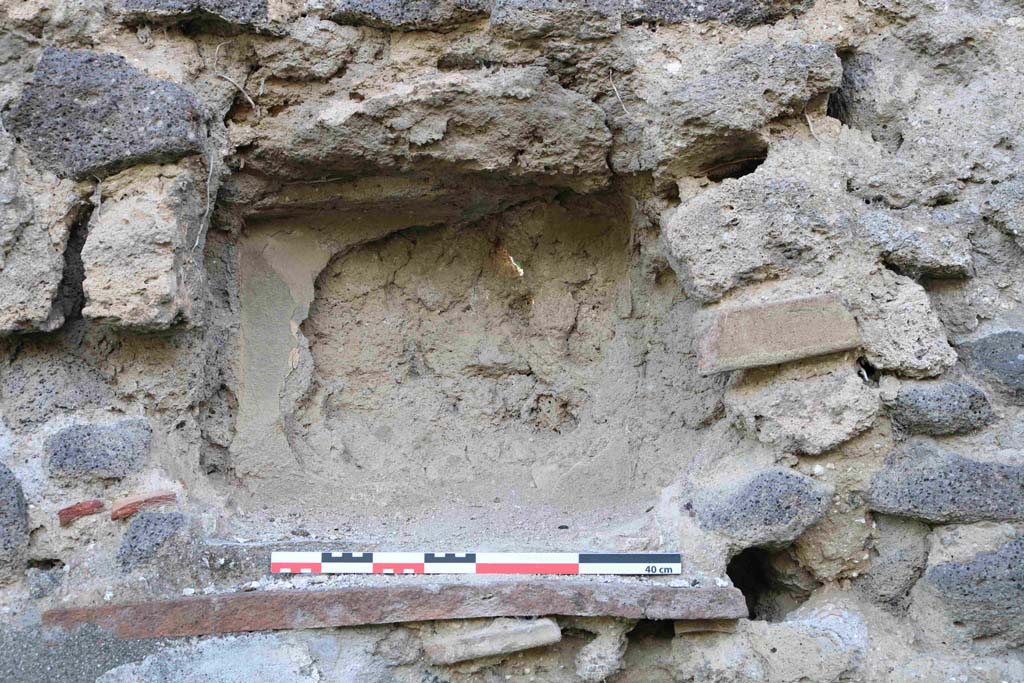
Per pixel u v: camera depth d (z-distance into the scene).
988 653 2.41
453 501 2.84
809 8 2.66
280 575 2.39
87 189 2.47
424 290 3.03
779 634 2.44
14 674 2.27
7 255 2.45
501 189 2.80
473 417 3.01
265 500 2.72
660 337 2.93
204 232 2.58
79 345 2.56
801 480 2.44
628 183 2.77
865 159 2.57
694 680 2.46
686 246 2.51
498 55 2.59
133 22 2.51
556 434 3.02
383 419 2.95
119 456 2.44
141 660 2.28
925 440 2.46
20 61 2.53
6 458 2.43
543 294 3.06
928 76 2.68
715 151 2.60
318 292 2.94
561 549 2.50
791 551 2.58
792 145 2.58
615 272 3.02
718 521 2.47
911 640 2.46
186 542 2.36
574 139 2.62
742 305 2.47
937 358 2.43
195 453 2.61
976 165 2.57
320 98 2.61
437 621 2.40
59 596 2.32
